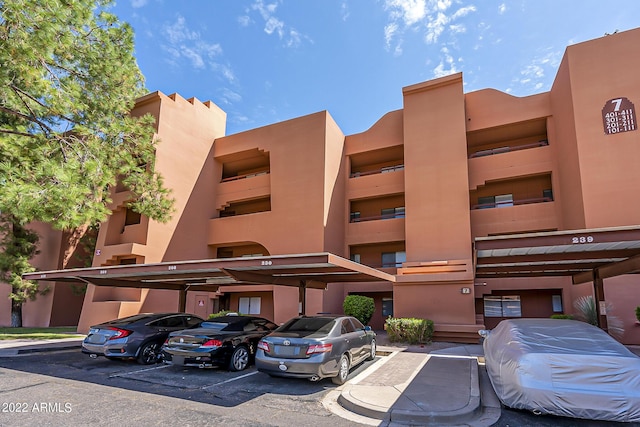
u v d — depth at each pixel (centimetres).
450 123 1820
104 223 1981
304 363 701
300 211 1978
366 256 2128
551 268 1218
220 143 2383
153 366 935
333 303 1873
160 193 1650
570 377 520
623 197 1405
